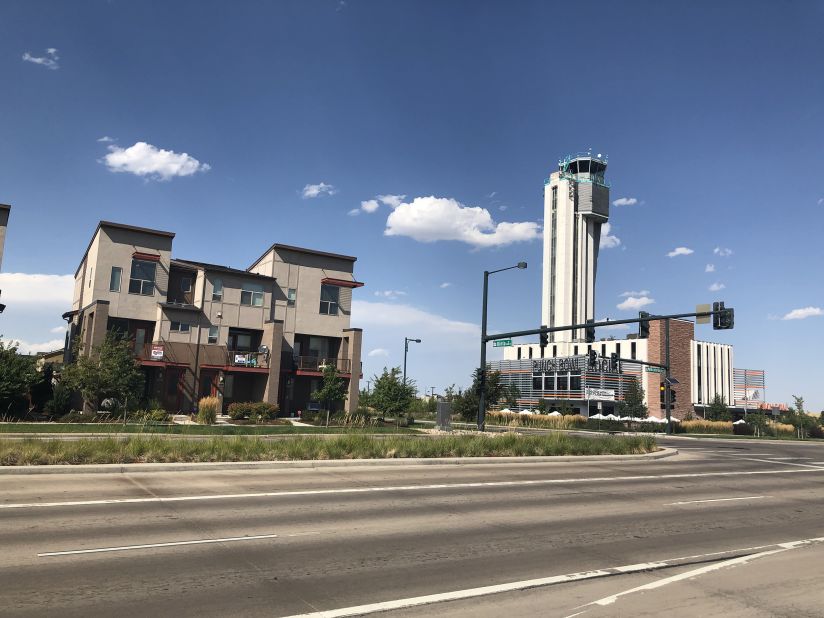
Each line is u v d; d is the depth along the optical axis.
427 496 13.41
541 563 8.22
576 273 120.88
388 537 9.40
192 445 17.77
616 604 6.52
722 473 20.91
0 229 32.44
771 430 58.06
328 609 6.13
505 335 32.75
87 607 5.94
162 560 7.64
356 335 42.62
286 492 13.15
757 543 9.92
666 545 9.58
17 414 28.75
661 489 16.33
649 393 87.56
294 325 42.03
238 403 36.41
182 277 40.47
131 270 37.28
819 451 35.34
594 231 123.81
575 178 124.75
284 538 9.05
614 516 12.04
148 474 14.86
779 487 17.81
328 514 10.98
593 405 85.44
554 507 12.77
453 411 57.00
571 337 116.31
